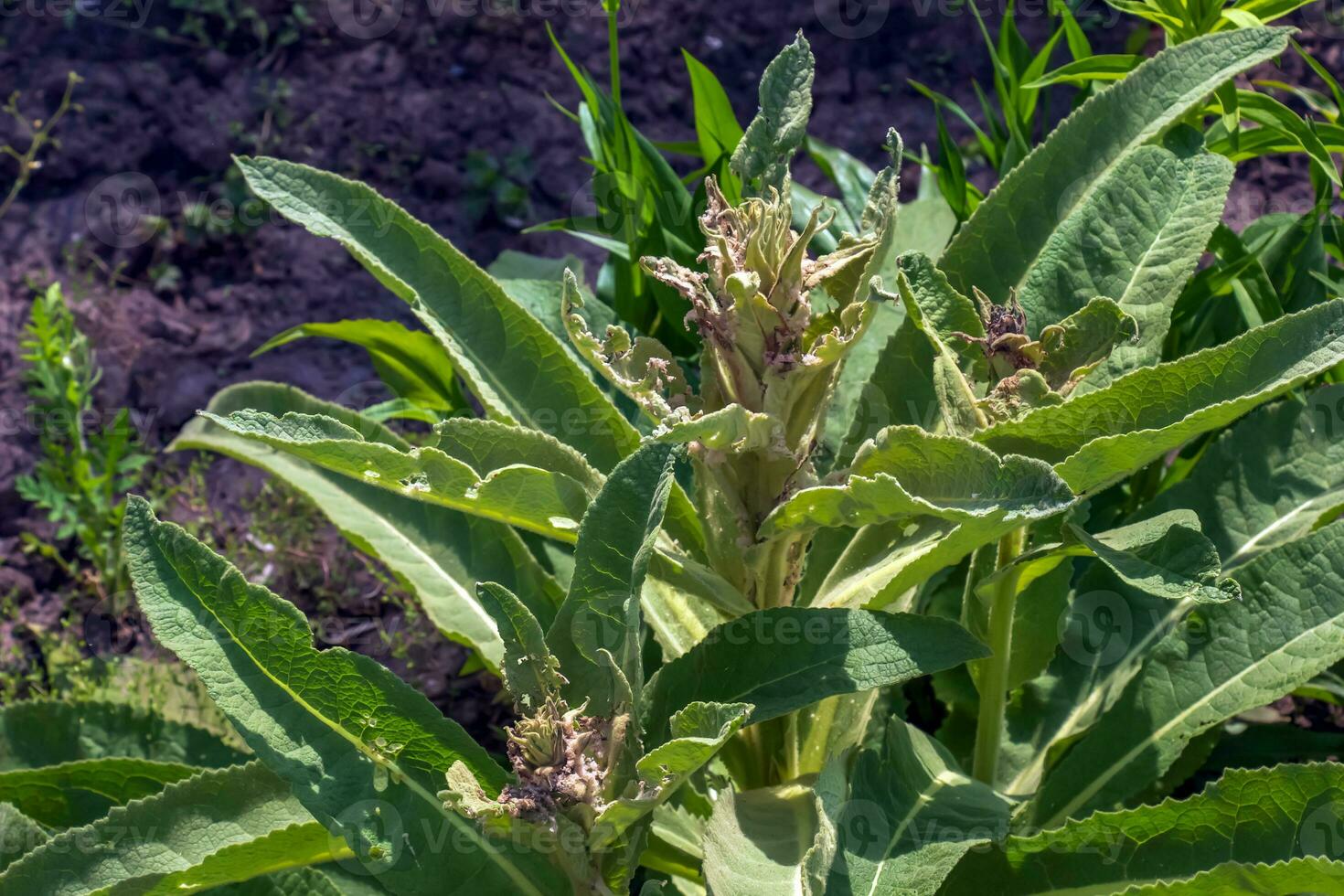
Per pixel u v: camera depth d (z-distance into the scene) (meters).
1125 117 2.60
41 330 3.92
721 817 2.06
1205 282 3.10
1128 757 2.45
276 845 2.03
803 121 2.32
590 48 5.27
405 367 3.47
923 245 3.24
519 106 5.11
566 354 2.57
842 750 2.47
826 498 1.94
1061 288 2.46
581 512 2.17
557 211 4.84
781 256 2.05
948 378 2.14
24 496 4.02
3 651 3.91
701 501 2.28
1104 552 1.96
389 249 2.56
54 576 4.16
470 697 3.75
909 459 1.98
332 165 4.95
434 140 5.02
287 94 5.16
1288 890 1.91
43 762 2.63
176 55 5.30
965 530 1.90
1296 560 2.44
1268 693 2.37
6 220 4.89
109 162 5.00
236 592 1.99
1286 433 2.66
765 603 2.27
